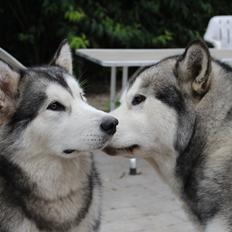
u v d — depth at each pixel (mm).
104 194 2285
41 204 1516
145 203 2211
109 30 3875
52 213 1525
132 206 2186
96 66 4281
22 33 4027
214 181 1498
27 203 1506
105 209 2156
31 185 1510
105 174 2496
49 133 1517
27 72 1578
